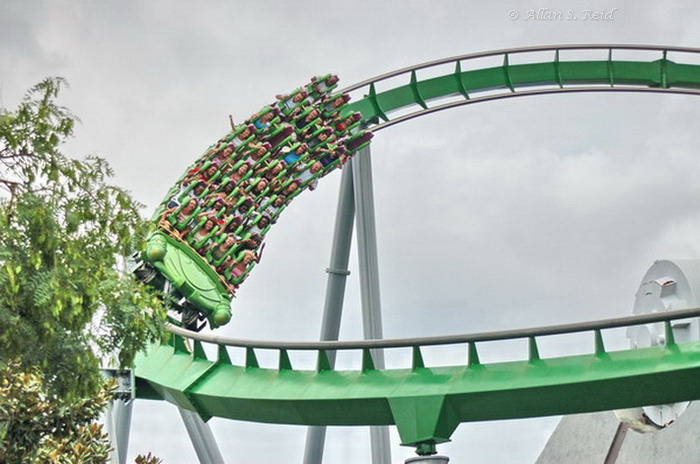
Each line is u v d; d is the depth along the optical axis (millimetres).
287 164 48438
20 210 18656
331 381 30250
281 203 47594
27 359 19656
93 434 23688
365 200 47750
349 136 49781
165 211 44375
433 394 28359
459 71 52812
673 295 31812
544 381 27516
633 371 26875
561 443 45094
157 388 35562
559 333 27969
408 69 52031
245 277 45469
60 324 19438
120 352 20484
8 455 22312
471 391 28000
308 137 49281
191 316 44594
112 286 19922
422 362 29484
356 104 52250
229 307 43906
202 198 45812
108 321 20266
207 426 39375
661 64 54188
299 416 30531
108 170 19969
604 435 42969
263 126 48750
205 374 32875
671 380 26688
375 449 39500
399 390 28906
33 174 19109
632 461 40969
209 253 44562
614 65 54156
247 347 32156
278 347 31219
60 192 19328
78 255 19391
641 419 33062
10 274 17969
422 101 52562
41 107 19156
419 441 28250
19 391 22469
